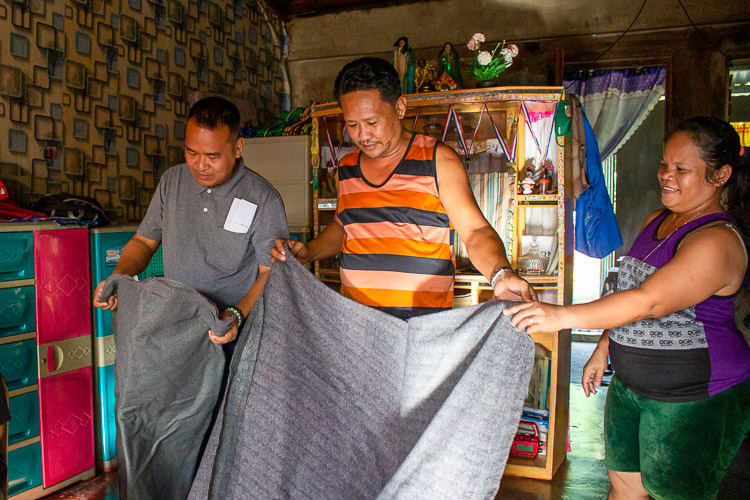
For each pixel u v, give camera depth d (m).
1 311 2.36
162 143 3.67
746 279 1.56
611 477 1.86
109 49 3.25
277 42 4.96
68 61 2.99
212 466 1.41
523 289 1.25
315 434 1.36
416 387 1.39
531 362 1.19
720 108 4.01
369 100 1.42
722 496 2.64
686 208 1.57
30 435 2.47
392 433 1.41
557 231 3.15
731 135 1.51
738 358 1.54
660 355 1.57
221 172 1.75
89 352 2.73
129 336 1.69
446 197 1.54
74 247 2.64
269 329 1.38
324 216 3.69
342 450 1.38
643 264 1.64
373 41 4.73
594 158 3.17
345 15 4.81
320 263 3.51
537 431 2.99
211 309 1.61
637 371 1.62
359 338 1.43
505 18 4.37
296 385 1.37
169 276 1.92
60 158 2.96
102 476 2.78
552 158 3.32
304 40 4.96
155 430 1.74
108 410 2.82
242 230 1.85
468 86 4.41
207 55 4.09
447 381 1.33
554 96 2.91
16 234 2.40
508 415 1.16
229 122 1.71
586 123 3.16
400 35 4.64
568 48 4.25
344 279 1.67
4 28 2.66
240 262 1.89
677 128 1.58
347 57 4.82
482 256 1.40
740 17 3.93
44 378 2.52
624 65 4.25
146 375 1.68
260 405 1.34
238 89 4.45
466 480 1.14
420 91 3.30
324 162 3.63
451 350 1.33
